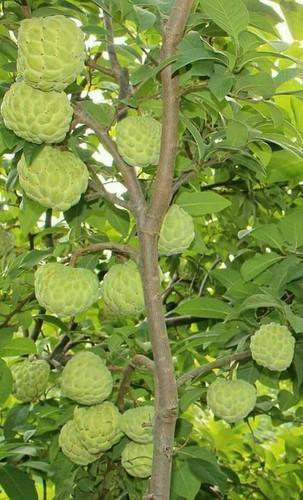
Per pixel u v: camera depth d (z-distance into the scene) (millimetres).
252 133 1566
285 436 2365
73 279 1505
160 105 1612
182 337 2234
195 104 1615
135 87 1555
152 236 1363
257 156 1682
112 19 1571
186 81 1423
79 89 1483
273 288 1652
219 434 2445
